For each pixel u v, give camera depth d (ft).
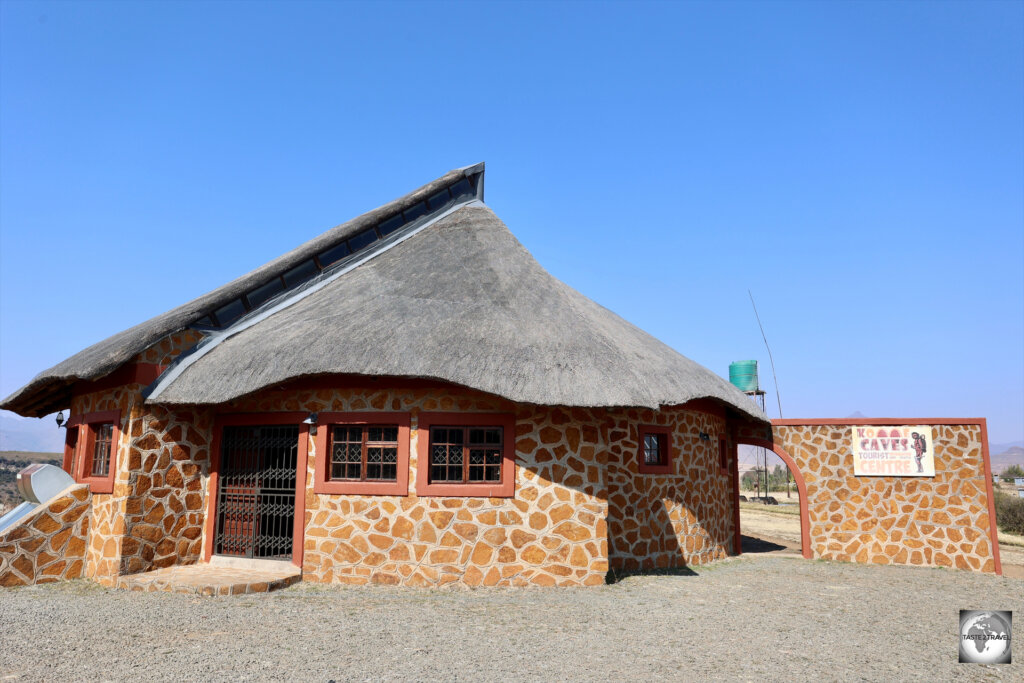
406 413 41.78
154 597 36.55
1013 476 176.76
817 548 58.44
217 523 44.01
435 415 41.60
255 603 35.12
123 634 28.89
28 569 40.55
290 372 38.86
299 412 42.80
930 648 30.12
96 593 37.73
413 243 57.93
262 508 43.21
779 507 113.19
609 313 61.98
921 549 56.18
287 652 26.35
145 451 41.57
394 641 28.32
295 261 52.85
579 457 42.09
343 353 39.29
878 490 57.98
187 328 45.19
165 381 42.29
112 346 42.93
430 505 40.73
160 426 42.52
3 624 30.48
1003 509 89.66
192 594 37.14
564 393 38.70
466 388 39.99
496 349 40.45
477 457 42.16
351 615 32.83
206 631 29.48
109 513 41.70
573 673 24.62
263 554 43.70
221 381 40.70
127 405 42.22
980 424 56.34
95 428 46.65
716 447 58.59
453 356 39.37
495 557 40.34
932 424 57.52
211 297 47.73
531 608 35.19
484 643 28.32
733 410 61.72
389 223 61.93
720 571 50.19
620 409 50.29
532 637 29.50
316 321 43.70
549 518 41.14
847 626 33.71
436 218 65.36
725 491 60.34
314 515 41.45
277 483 43.45
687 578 46.21
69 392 55.06
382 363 38.45
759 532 79.36
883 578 49.67
